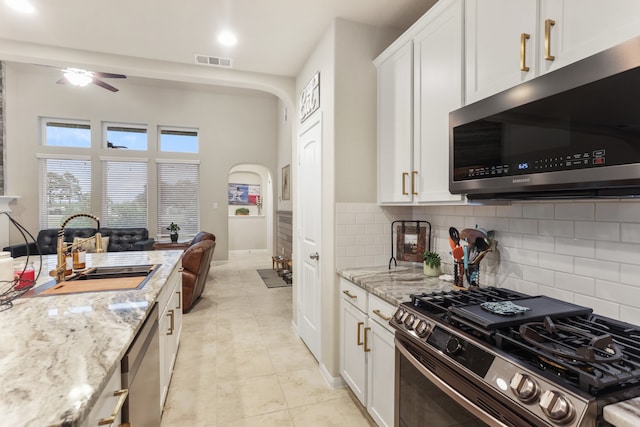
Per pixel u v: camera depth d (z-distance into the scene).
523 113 1.11
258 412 1.99
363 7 2.09
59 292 1.59
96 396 0.74
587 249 1.27
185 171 6.70
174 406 2.04
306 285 2.88
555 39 1.08
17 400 0.70
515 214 1.59
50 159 5.85
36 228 5.76
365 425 1.88
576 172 0.95
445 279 1.87
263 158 7.29
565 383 0.75
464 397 1.00
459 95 1.52
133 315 1.26
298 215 3.12
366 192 2.30
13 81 5.53
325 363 2.40
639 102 0.80
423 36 1.78
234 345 2.94
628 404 0.70
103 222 6.14
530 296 1.38
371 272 2.10
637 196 0.98
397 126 2.04
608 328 1.03
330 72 2.27
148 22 2.24
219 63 2.86
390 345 1.60
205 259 4.03
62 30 2.34
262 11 2.12
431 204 1.74
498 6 1.31
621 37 0.89
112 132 6.27
